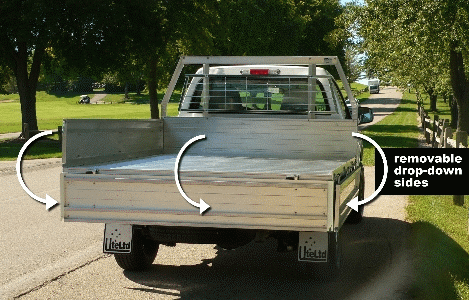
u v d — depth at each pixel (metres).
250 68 7.97
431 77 38.44
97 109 82.44
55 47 30.28
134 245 6.13
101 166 5.64
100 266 6.70
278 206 4.81
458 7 23.50
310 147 7.16
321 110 7.98
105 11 29.02
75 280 6.09
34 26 28.83
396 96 115.25
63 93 142.25
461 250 7.73
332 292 5.63
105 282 6.03
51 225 9.22
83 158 5.62
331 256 5.68
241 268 6.69
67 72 34.56
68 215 5.14
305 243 5.38
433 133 23.97
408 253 7.17
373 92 126.75
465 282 6.07
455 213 10.54
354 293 5.58
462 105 30.00
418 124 44.75
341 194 4.96
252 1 42.09
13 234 8.49
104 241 5.87
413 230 8.56
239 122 7.25
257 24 42.44
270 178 4.84
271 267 6.74
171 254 7.40
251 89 7.97
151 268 6.64
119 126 6.36
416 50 27.69
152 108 38.72
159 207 5.01
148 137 7.10
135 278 6.20
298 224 4.79
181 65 7.59
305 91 7.64
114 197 5.08
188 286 5.90
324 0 60.72
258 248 7.83
